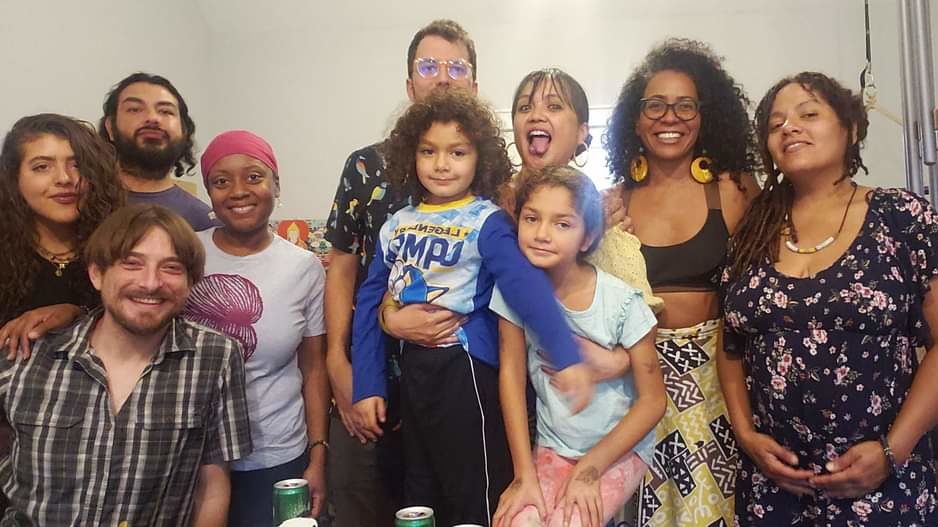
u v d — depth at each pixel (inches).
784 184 48.3
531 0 74.6
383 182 50.3
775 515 46.0
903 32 56.9
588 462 37.7
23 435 40.8
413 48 53.7
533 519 36.5
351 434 49.0
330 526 46.4
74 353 41.4
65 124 47.6
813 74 47.2
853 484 42.5
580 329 38.4
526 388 39.7
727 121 51.9
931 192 56.0
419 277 41.2
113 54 64.3
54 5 59.9
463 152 41.3
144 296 40.5
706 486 48.8
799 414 43.9
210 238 53.6
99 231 41.3
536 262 37.9
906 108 57.0
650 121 50.7
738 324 46.5
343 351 50.9
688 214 51.4
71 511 40.1
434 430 41.1
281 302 51.8
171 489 42.0
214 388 43.7
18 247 46.0
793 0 67.1
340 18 74.0
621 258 43.4
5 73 56.4
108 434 40.8
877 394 42.8
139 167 59.7
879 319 42.3
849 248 43.9
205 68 72.4
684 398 49.2
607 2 76.0
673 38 61.1
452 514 40.6
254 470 51.0
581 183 38.7
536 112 46.7
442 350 40.8
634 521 47.3
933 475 44.4
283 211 71.9
